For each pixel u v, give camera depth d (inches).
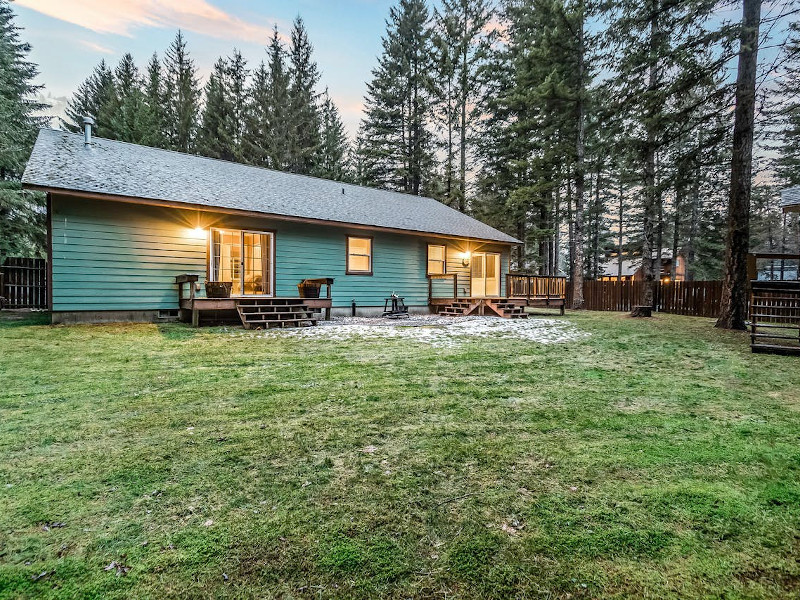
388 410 130.3
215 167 474.9
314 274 457.4
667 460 94.6
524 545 63.4
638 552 61.8
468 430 113.2
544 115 727.1
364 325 377.1
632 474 87.5
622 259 1421.0
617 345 268.4
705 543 63.9
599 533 66.4
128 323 337.1
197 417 122.3
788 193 422.0
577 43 648.4
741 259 362.6
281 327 352.2
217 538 64.6
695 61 358.3
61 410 127.3
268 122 1097.4
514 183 911.7
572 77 666.2
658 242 952.3
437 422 119.8
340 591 53.7
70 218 322.7
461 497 77.6
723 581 55.7
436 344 263.9
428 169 1061.1
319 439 106.1
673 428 115.5
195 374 177.0
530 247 1133.1
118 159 389.1
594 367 198.7
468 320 448.1
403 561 59.6
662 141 396.8
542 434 110.6
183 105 1194.6
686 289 577.6
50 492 78.3
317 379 170.2
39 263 459.5
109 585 54.4
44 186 287.0
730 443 104.7
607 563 59.5
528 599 52.6
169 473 86.6
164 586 54.4
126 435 107.6
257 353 226.4
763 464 92.6
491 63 898.1
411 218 550.3
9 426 113.0
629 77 392.2
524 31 791.7
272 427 114.6
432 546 63.1
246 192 424.5
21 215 611.5
